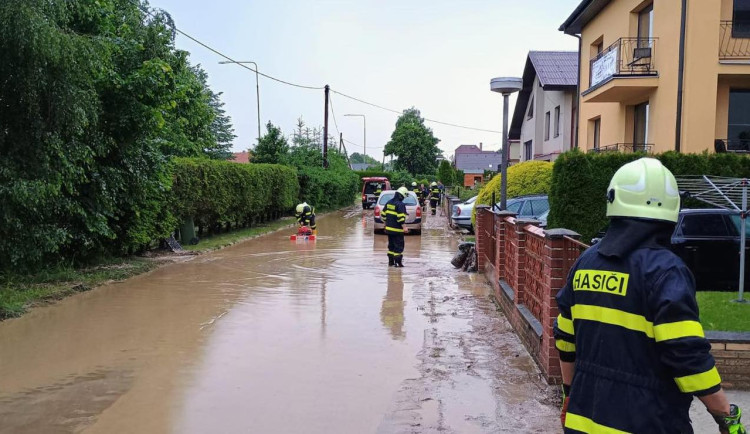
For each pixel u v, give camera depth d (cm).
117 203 1288
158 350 687
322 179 3772
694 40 1454
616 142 1906
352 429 468
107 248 1348
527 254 734
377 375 597
